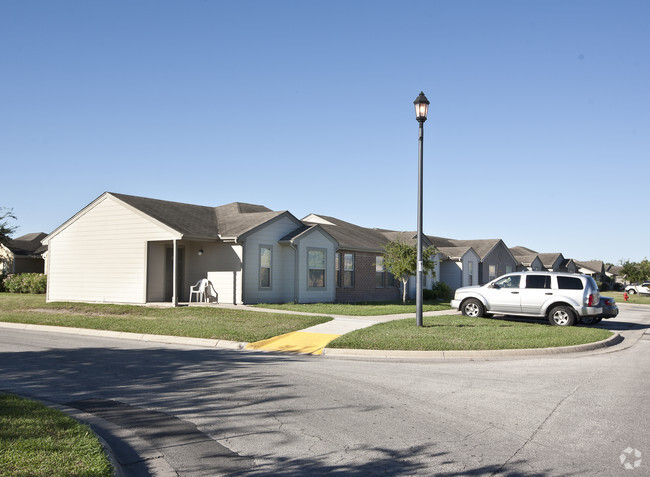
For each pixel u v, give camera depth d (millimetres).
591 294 17453
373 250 30656
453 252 39438
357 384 9125
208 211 27000
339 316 18953
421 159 15828
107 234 24031
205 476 5203
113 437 6336
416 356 12250
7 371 10156
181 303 22672
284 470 5344
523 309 18453
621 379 9742
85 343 14078
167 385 8984
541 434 6484
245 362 11219
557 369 10727
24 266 42031
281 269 24625
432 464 5496
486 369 10664
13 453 5176
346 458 5668
